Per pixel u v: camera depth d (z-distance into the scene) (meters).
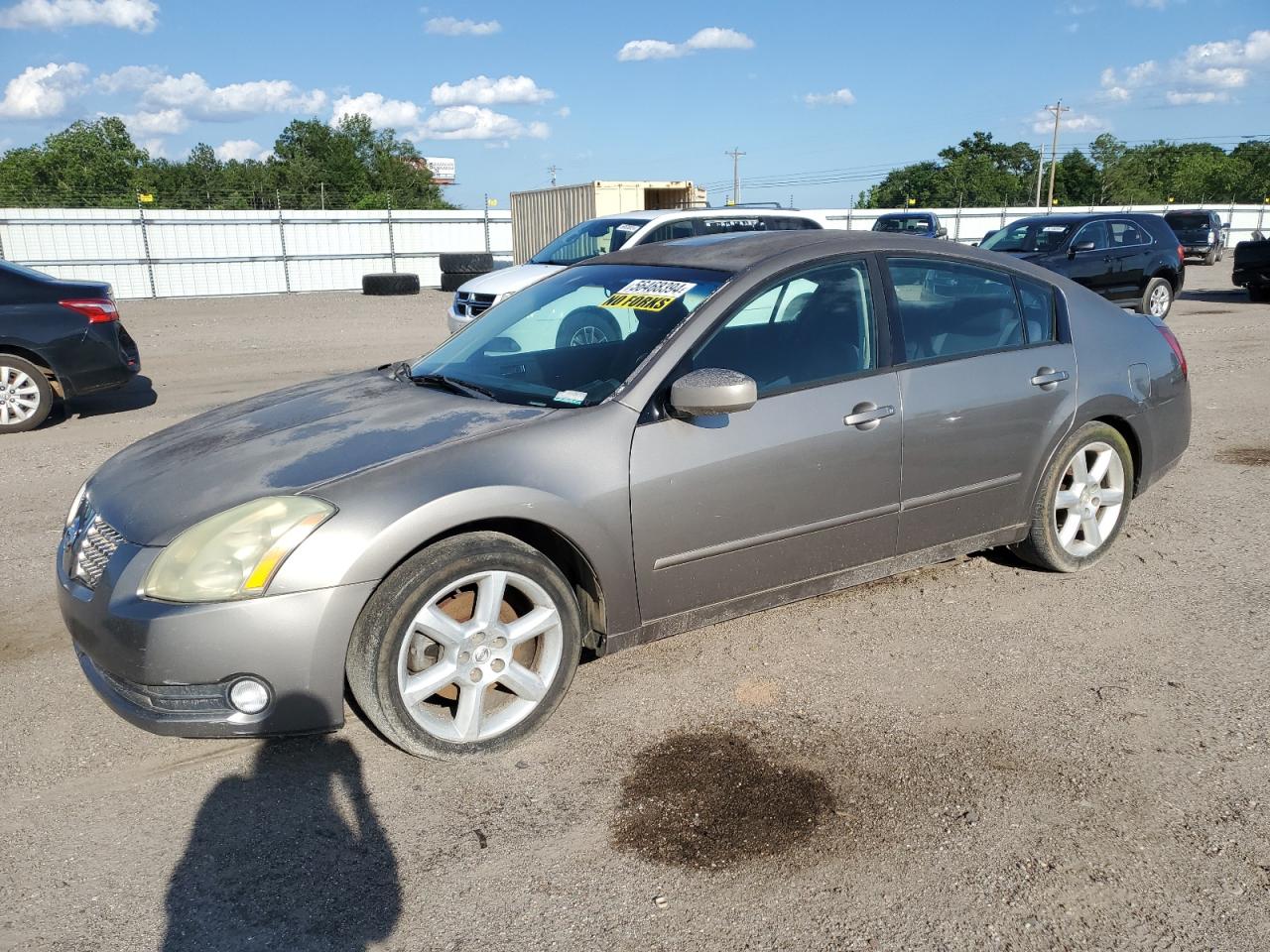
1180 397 4.76
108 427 8.38
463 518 2.89
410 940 2.32
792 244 3.80
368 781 2.97
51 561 4.91
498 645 3.04
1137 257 14.89
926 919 2.37
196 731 2.74
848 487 3.63
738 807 2.83
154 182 65.31
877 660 3.73
